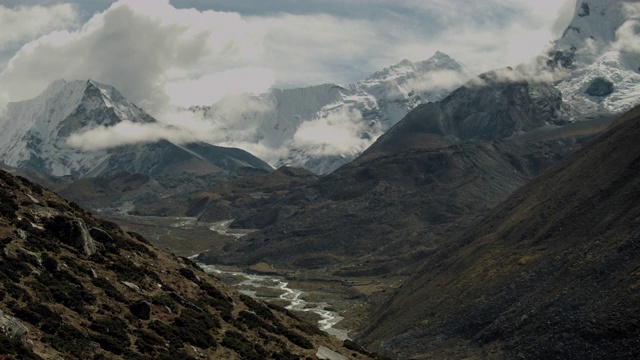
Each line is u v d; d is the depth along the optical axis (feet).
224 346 292.61
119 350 242.37
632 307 521.24
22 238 285.84
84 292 269.64
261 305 378.73
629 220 653.71
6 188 334.65
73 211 363.15
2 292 237.04
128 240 364.79
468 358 600.39
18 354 202.08
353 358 353.10
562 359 525.75
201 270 404.36
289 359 305.32
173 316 295.48
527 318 607.78
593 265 616.80
